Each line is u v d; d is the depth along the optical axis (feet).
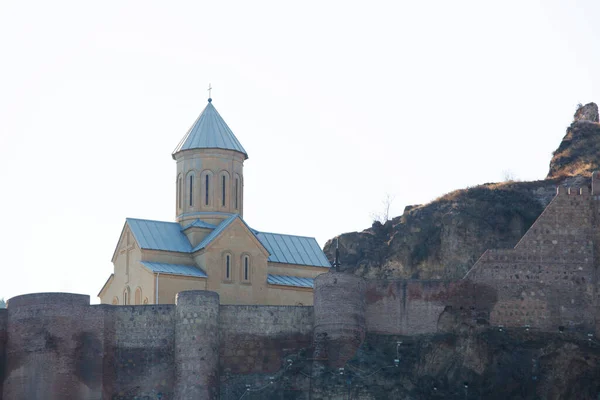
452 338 452.76
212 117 526.98
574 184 597.11
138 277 490.49
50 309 435.53
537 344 451.53
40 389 429.79
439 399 439.22
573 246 463.83
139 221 505.66
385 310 458.09
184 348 436.35
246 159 529.45
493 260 463.83
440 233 608.19
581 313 458.91
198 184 513.04
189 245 503.20
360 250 636.89
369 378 441.27
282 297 505.25
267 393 439.63
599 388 439.63
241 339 447.01
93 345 437.17
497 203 608.19
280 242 532.32
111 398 436.35
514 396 440.45
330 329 447.01
